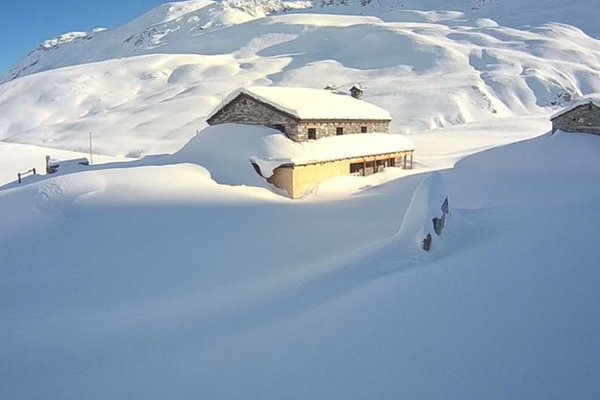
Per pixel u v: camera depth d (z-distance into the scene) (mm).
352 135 31062
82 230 17188
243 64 120500
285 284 10398
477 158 29781
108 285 13070
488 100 76875
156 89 103562
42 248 15906
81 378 7195
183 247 15766
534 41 120438
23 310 11664
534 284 7391
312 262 13742
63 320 10695
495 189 22391
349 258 11188
